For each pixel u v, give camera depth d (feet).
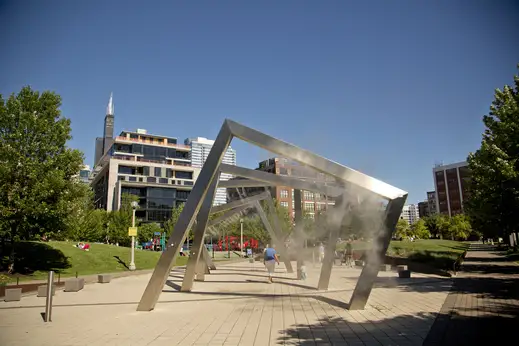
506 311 27.20
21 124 58.85
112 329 23.43
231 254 164.14
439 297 33.99
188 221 30.68
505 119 58.95
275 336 21.11
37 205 57.16
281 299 34.91
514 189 58.23
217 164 30.76
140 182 251.60
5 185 55.52
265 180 45.88
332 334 21.36
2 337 21.58
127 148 279.90
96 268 75.46
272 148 29.27
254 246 164.45
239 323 24.64
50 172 58.65
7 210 54.80
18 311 30.48
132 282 55.06
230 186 53.47
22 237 61.36
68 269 70.18
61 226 63.21
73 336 21.71
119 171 258.78
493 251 136.98
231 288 44.45
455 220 257.96
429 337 20.30
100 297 38.63
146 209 250.98
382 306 29.94
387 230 28.35
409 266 67.31
